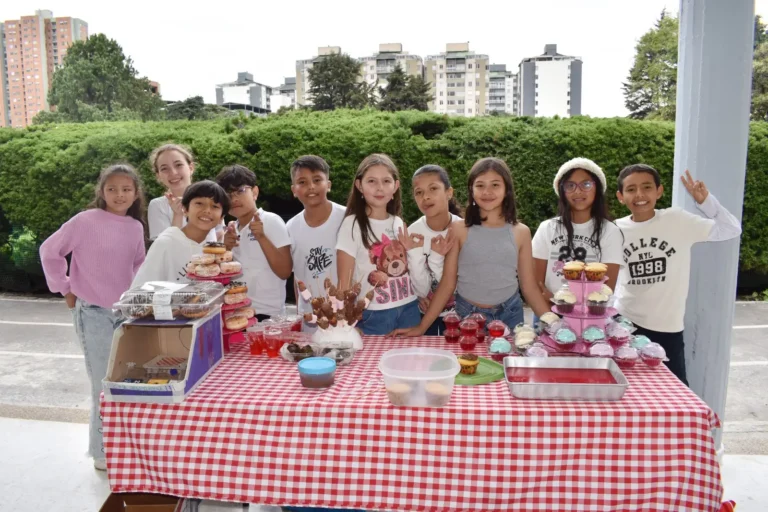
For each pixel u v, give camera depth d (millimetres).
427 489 1631
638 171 2562
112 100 26578
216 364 2020
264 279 2754
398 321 2482
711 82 2516
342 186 6102
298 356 2039
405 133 6059
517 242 2420
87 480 2768
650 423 1586
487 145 5996
